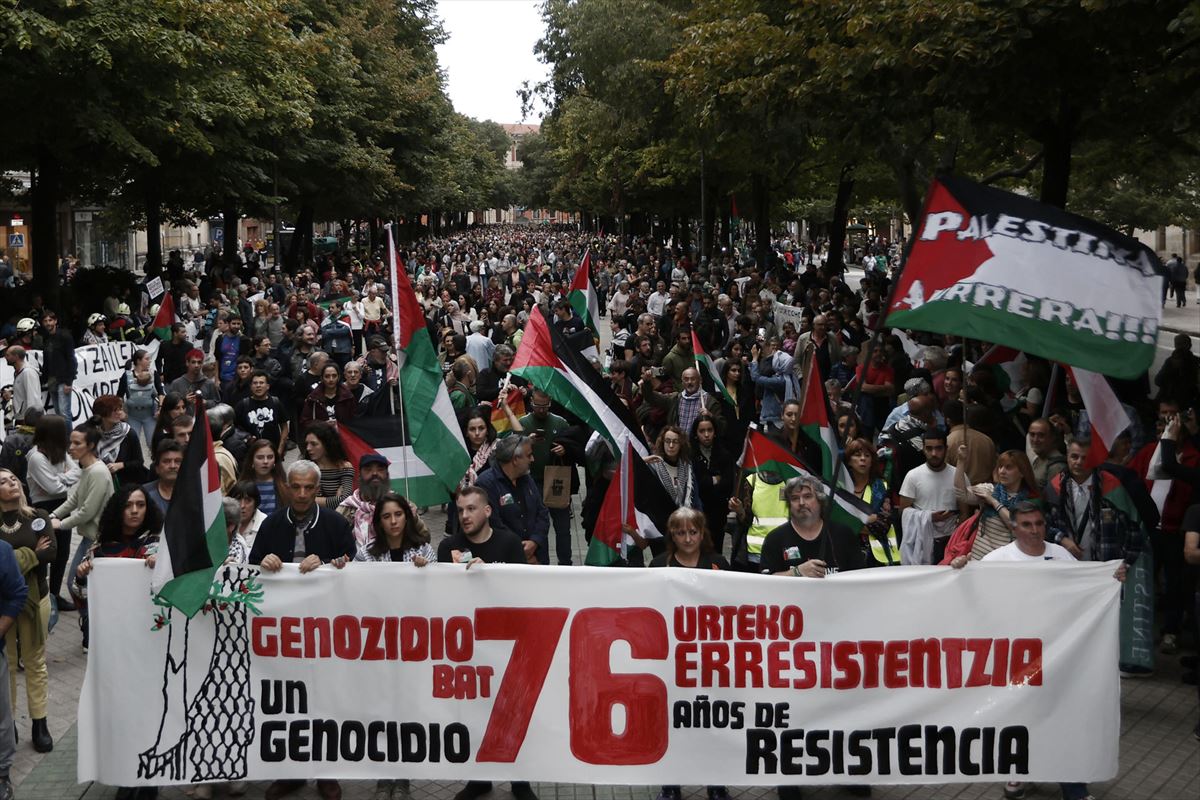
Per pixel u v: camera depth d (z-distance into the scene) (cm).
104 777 689
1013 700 683
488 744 688
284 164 3925
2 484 764
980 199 710
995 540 796
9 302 2439
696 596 682
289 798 704
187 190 3341
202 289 3591
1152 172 2506
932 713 686
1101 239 701
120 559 687
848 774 686
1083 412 1063
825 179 4059
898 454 1049
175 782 688
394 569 687
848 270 7162
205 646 689
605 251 7181
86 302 2939
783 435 1142
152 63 2125
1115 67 1430
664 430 949
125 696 687
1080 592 682
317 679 691
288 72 2991
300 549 734
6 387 1505
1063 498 870
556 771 687
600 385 974
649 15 3303
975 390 1161
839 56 1552
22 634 775
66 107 2141
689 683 686
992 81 1438
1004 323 679
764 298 2503
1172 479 920
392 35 5256
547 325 957
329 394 1349
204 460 670
